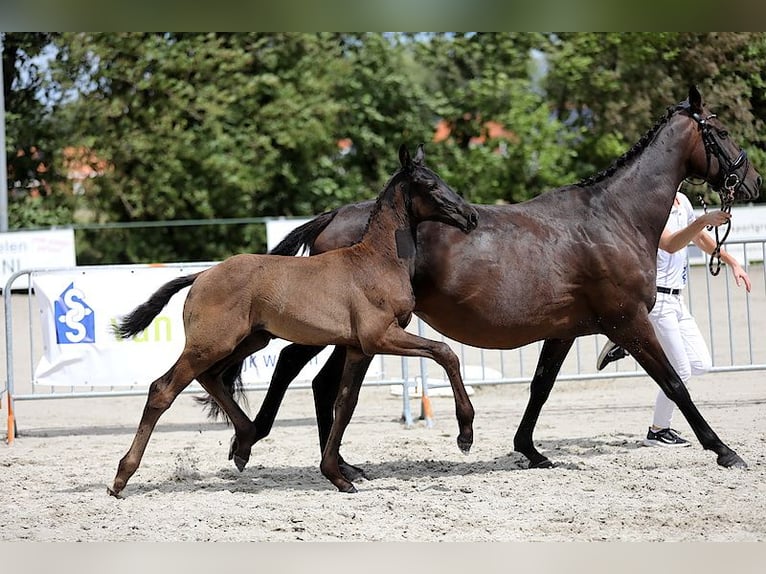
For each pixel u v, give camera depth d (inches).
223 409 339.6
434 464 375.9
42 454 415.8
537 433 437.7
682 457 368.5
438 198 320.8
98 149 1122.0
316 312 316.5
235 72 1146.0
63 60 1104.2
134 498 326.3
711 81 1077.1
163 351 452.8
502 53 1193.4
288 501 317.7
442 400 544.7
